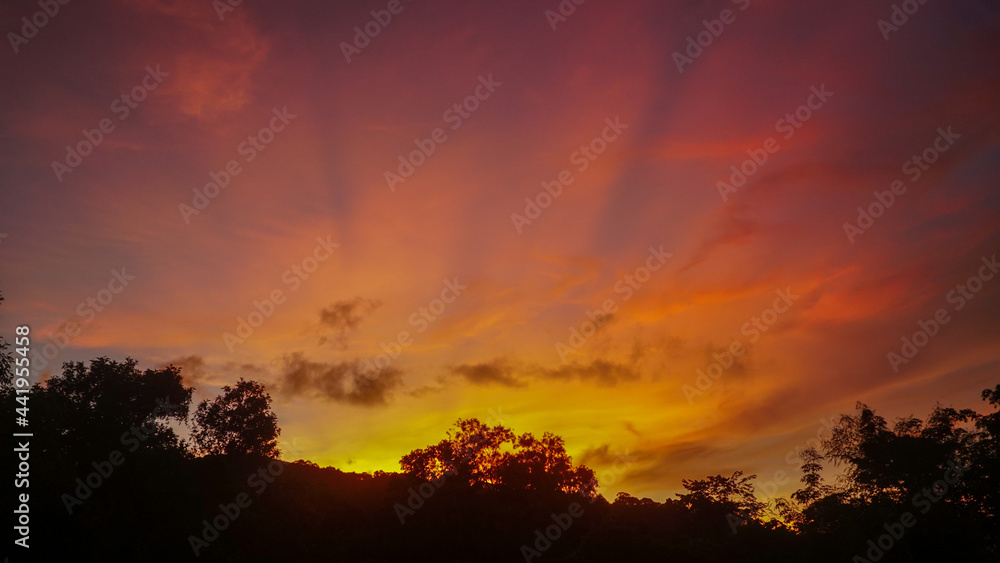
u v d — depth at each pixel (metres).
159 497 39.22
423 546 41.25
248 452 57.59
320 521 47.22
